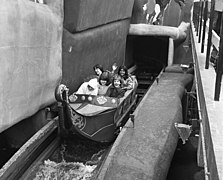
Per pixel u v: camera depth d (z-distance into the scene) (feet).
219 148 6.93
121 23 43.01
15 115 19.54
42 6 22.91
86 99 24.59
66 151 23.04
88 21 30.09
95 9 30.76
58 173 20.38
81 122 22.79
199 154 12.34
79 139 24.12
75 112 22.36
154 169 16.85
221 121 8.49
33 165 20.17
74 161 22.15
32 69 21.02
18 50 19.01
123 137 20.30
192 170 24.90
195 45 24.30
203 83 12.96
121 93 27.35
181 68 44.34
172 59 48.73
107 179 15.35
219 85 10.40
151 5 51.03
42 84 22.65
